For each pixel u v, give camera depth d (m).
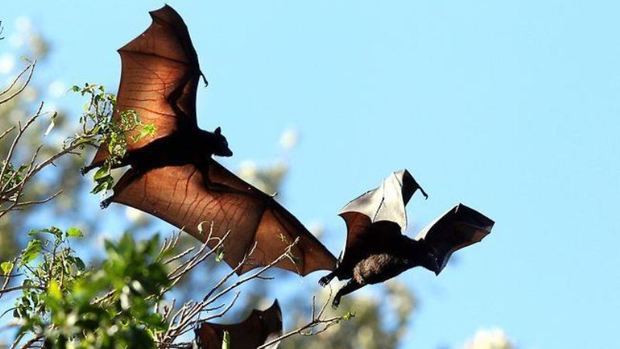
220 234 18.02
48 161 12.14
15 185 11.96
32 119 11.84
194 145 17.19
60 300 7.64
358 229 16.38
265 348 15.40
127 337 7.72
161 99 16.88
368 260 16.31
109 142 12.95
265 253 18.23
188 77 16.84
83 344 7.71
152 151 17.06
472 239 16.78
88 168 15.12
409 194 16.31
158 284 7.80
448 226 16.73
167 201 17.66
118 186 17.23
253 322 15.57
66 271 11.18
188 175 17.52
